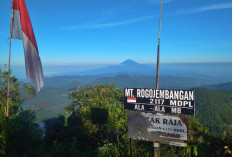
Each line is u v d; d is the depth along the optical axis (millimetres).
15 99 8859
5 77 8453
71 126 11586
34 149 6789
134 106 5578
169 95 5203
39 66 6789
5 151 6156
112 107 9711
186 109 5035
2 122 6359
